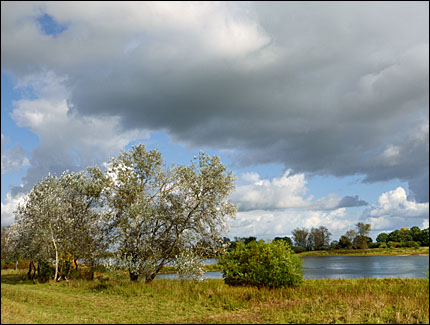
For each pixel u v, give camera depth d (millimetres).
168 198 26016
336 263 68250
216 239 25406
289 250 21703
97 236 29297
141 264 24750
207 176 25625
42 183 31750
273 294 18391
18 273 40000
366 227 120938
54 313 14430
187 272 23922
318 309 15016
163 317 14375
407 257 82312
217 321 13547
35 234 29828
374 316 13727
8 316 12234
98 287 23031
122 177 26531
